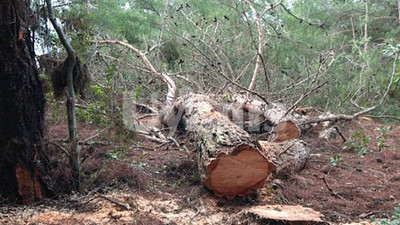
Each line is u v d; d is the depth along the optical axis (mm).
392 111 8750
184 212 3777
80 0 4977
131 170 4402
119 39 9734
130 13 10781
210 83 7312
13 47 3754
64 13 4469
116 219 3521
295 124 5887
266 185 4352
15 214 3588
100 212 3672
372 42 12234
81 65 4262
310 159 5562
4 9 3686
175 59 10008
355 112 8094
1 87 3766
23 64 3816
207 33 8344
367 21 11680
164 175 4703
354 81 8641
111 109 4703
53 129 4914
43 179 3926
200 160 4246
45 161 3996
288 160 4812
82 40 4434
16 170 3795
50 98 4414
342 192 4375
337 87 8352
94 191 4055
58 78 4172
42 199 3898
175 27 9102
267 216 3424
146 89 7336
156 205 3861
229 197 4043
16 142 3799
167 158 5219
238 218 3555
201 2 10258
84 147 4855
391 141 6867
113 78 5047
